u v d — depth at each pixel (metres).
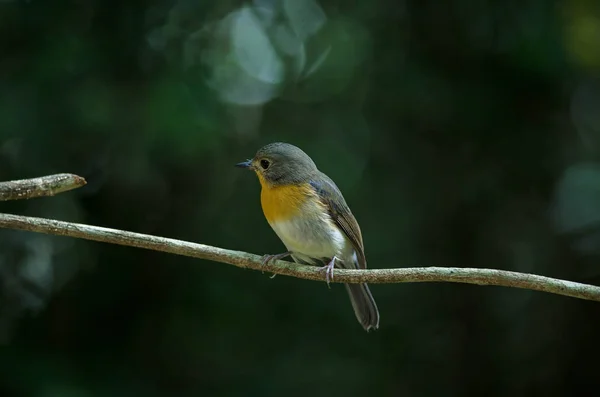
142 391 10.63
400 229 12.08
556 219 12.02
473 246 11.98
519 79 11.36
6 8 10.29
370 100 12.25
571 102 12.11
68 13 10.53
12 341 10.64
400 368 11.80
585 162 12.13
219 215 11.66
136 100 10.30
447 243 12.02
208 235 11.47
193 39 11.53
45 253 11.02
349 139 12.45
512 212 11.99
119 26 10.66
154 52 10.90
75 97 10.02
